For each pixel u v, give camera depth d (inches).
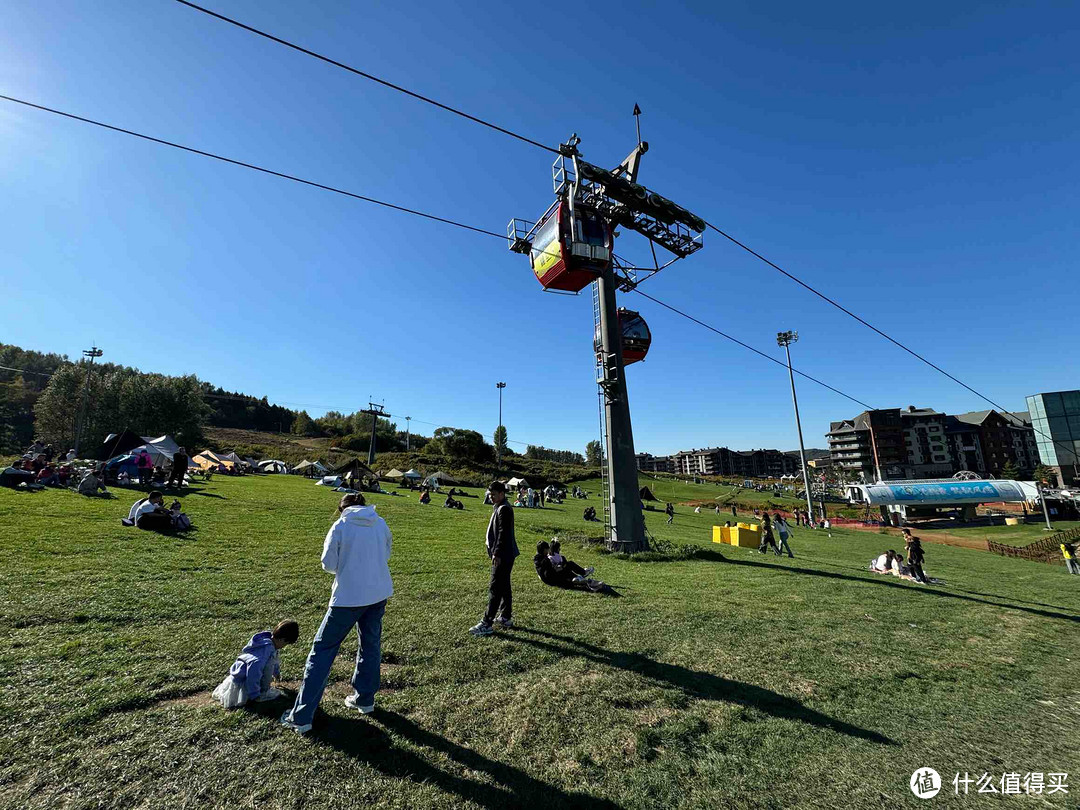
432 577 374.9
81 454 2496.3
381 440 4121.6
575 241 587.8
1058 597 510.6
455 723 154.9
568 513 1392.7
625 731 157.6
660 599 344.8
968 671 238.2
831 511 2413.9
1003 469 4072.3
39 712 138.9
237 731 138.8
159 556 365.4
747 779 136.3
